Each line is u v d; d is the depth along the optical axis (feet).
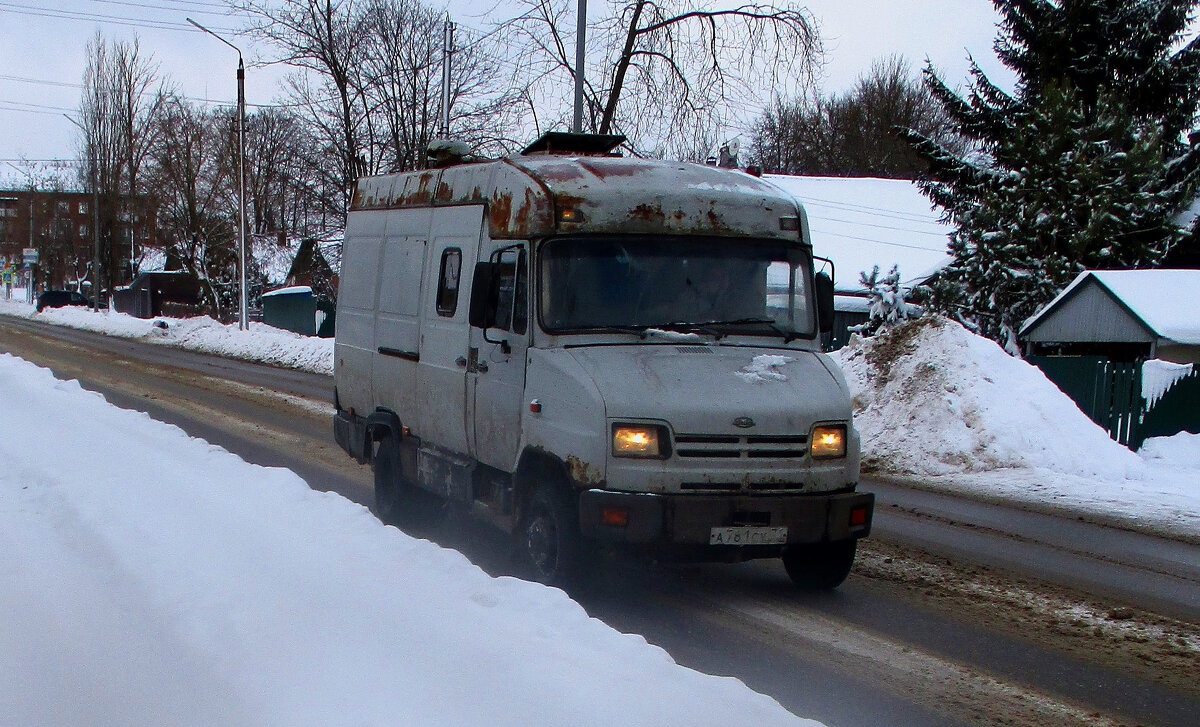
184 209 177.06
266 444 46.06
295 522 22.84
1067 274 81.71
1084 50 113.70
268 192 237.25
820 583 24.75
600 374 22.20
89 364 86.63
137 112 192.95
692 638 20.90
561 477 22.94
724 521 21.58
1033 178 87.45
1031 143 89.66
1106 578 27.45
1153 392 56.75
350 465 41.29
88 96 191.21
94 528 22.66
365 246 34.71
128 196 194.80
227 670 14.16
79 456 31.53
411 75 112.27
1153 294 71.46
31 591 19.03
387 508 31.63
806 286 25.63
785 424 22.26
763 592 24.84
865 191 155.43
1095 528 34.19
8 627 17.28
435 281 29.01
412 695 12.67
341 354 36.19
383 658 13.88
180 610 16.76
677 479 21.59
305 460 42.16
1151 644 21.74
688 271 24.66
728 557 22.22
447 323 28.09
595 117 86.02
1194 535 33.47
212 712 13.21
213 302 174.09
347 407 35.73
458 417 27.30
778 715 12.93
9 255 294.05
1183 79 113.60
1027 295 81.82
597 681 13.24
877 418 49.96
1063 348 80.43
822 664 19.53
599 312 23.94
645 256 24.48
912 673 19.22
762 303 25.04
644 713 12.25
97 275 190.39
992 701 17.93
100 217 195.21
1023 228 84.74
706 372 22.80
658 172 25.54
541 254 24.03
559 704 12.40
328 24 109.09
